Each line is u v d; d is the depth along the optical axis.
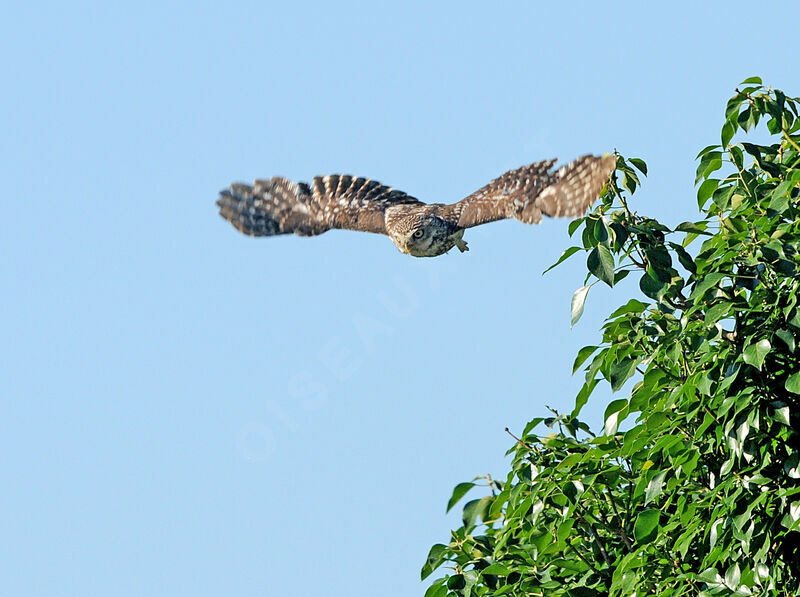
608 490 14.46
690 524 13.16
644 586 13.80
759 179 14.18
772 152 14.21
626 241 13.31
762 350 12.37
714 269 13.34
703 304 13.29
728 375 12.69
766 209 13.36
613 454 14.37
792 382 12.53
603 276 12.70
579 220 12.95
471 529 15.93
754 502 12.57
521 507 14.32
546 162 11.24
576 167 10.83
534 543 14.48
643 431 13.70
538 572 14.40
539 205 11.01
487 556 14.86
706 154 14.06
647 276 13.19
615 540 14.67
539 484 14.18
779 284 13.21
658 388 13.75
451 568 14.62
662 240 13.28
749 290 13.38
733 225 13.40
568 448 14.73
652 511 13.23
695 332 13.43
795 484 13.11
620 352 13.70
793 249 13.05
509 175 11.74
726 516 13.07
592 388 14.33
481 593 14.59
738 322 13.14
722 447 13.66
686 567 13.76
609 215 13.23
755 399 12.81
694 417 13.38
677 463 13.28
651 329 13.57
